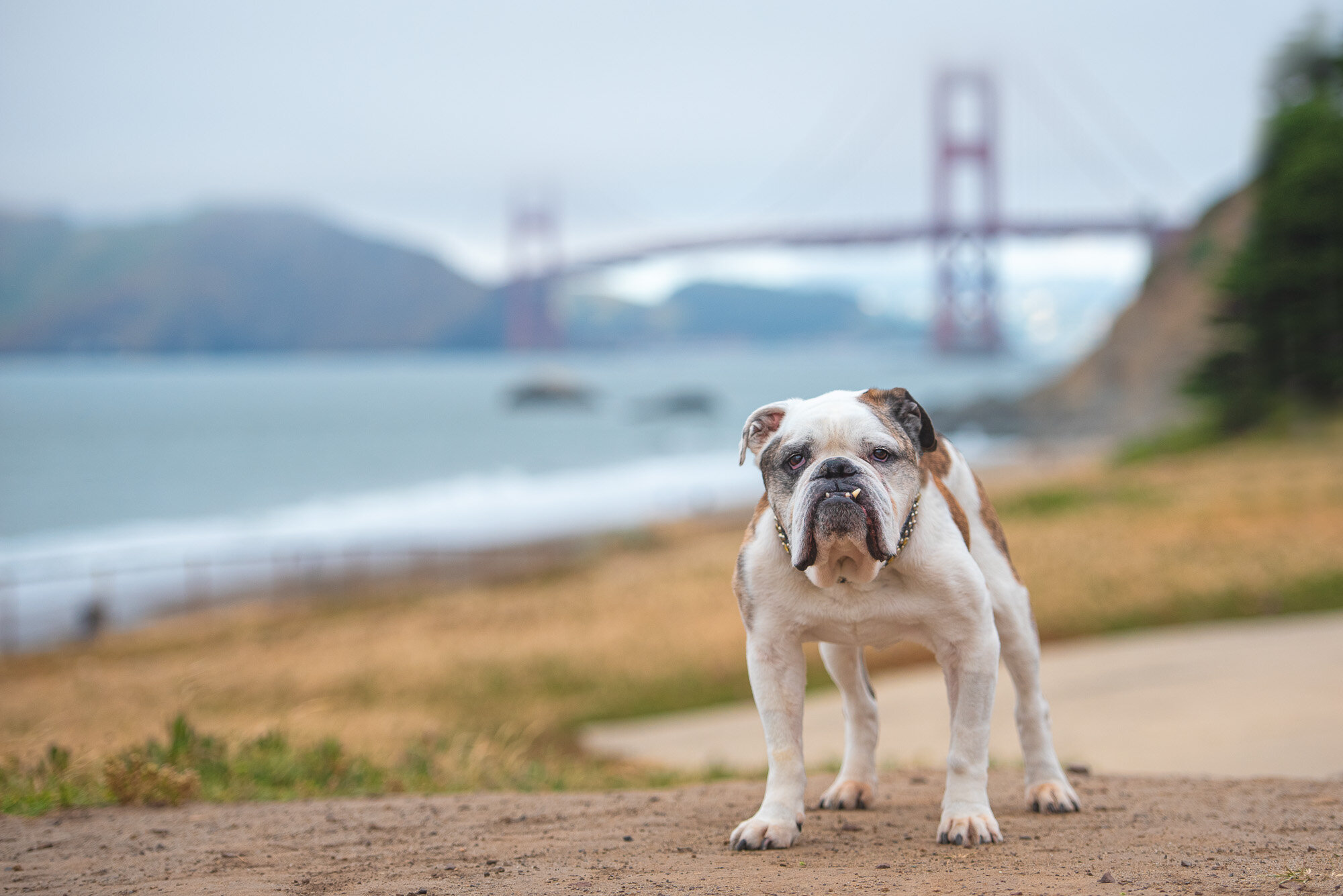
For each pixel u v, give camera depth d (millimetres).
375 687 20359
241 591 35500
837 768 7656
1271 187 54594
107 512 64188
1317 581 22344
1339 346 51031
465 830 4680
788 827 4145
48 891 3783
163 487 76188
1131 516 31250
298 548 44781
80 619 29641
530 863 4012
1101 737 11836
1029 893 3375
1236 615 21250
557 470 84625
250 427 130125
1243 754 10203
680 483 72938
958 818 4141
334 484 76750
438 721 17312
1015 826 4438
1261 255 53031
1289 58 57250
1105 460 61812
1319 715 11664
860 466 3783
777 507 4016
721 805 5180
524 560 38844
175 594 35125
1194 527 28641
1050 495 37188
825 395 4172
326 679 21047
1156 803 4926
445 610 29344
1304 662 15188
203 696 18172
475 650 23109
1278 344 52281
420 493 71125
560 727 17734
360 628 27844
